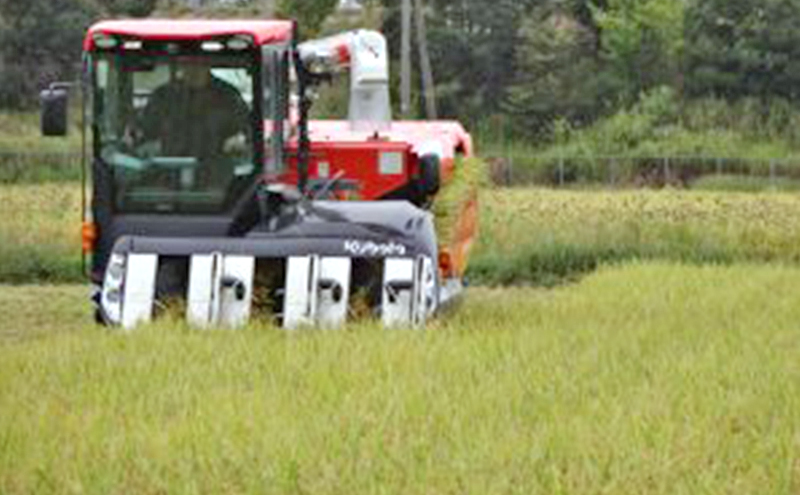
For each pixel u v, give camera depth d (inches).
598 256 2304.4
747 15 5349.4
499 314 1450.5
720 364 999.0
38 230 2411.4
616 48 5438.0
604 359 1018.1
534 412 839.1
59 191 3545.8
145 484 701.3
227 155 1322.6
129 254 1263.5
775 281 1753.2
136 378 958.4
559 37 5472.4
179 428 794.8
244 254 1258.0
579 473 704.4
